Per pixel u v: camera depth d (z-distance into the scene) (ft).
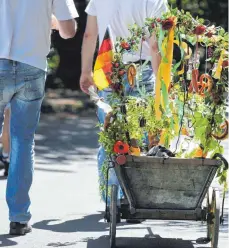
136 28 36.04
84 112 95.50
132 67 35.32
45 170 55.98
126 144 33.88
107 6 40.06
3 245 35.99
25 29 36.60
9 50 36.47
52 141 71.10
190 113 35.24
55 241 36.94
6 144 52.26
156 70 37.40
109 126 34.86
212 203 34.68
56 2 37.37
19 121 37.63
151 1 39.63
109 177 39.29
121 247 35.60
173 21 34.32
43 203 45.06
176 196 34.01
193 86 34.76
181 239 37.42
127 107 35.32
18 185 37.76
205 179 33.68
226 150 64.54
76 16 38.01
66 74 116.78
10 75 36.60
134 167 33.47
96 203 45.34
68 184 50.85
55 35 114.42
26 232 38.22
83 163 59.52
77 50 116.26
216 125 34.53
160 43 34.65
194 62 35.14
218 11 124.06
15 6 36.58
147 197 34.04
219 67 34.37
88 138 73.61
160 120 35.45
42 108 96.58
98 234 38.42
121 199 35.70
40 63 36.99
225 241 37.60
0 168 56.03
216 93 34.42
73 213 42.73
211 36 34.65
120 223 40.68
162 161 33.19
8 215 41.78
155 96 34.96
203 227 40.37
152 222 41.22
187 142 35.17
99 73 35.73
